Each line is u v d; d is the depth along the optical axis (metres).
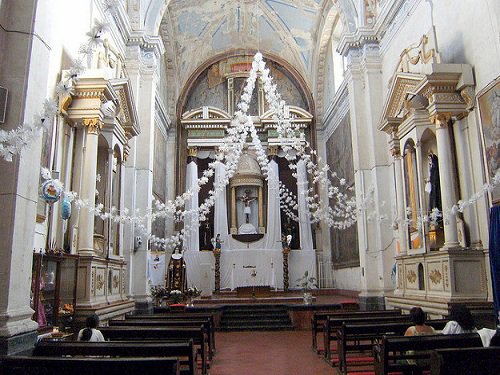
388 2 12.69
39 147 5.69
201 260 19.92
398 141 11.55
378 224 12.72
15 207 5.11
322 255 20.70
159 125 18.91
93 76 8.90
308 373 6.94
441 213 9.71
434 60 9.88
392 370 4.93
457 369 3.80
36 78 5.58
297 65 22.52
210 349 7.96
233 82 22.81
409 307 10.33
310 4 18.92
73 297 7.88
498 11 7.83
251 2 19.78
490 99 8.13
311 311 12.84
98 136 9.70
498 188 7.75
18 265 5.15
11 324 4.89
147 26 14.09
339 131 18.91
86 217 8.66
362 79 13.97
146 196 13.11
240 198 21.25
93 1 10.41
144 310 12.26
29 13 5.57
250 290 16.92
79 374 3.66
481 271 8.59
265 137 21.64
